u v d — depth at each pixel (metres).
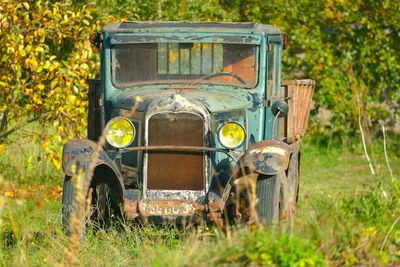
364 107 30.70
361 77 31.14
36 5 20.47
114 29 16.31
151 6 26.39
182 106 14.76
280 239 11.71
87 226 14.76
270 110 16.12
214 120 14.97
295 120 17.77
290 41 30.08
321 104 30.23
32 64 19.84
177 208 14.50
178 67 16.19
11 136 23.14
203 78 16.12
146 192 14.80
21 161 22.14
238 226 13.07
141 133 14.90
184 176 14.79
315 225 12.52
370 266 12.12
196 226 15.09
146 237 14.34
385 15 31.00
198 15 27.14
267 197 14.21
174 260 11.55
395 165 26.52
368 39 31.03
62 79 20.08
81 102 20.53
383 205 13.84
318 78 30.22
